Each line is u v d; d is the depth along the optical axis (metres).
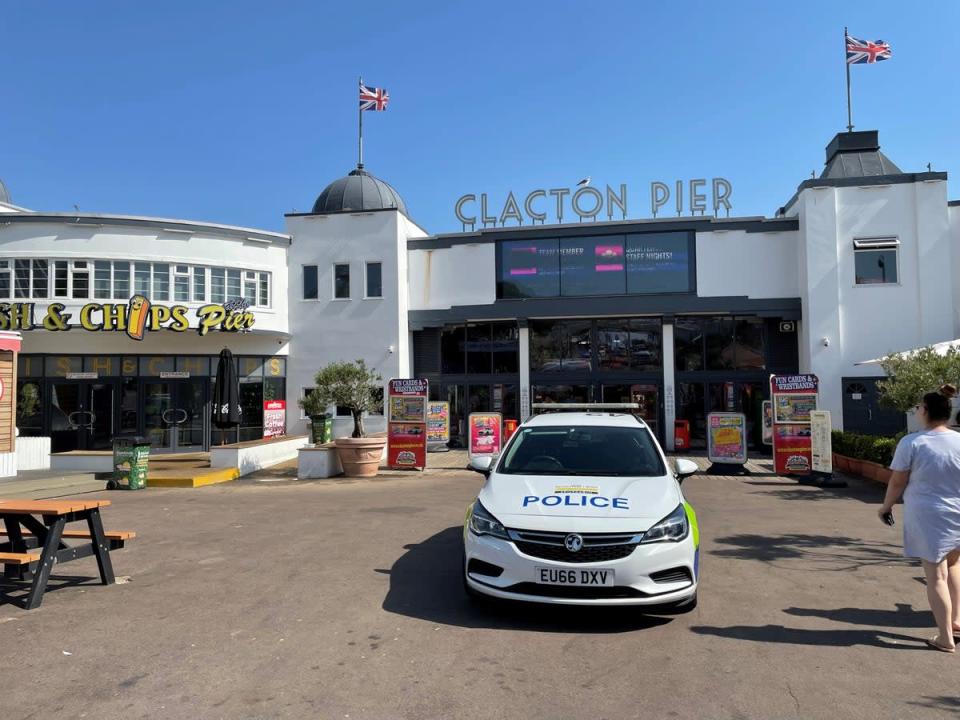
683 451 19.52
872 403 18.42
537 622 5.18
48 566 5.70
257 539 8.24
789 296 19.64
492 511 5.30
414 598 5.78
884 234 18.78
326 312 21.42
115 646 4.70
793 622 5.20
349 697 3.90
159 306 19.00
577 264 20.61
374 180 27.19
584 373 20.73
